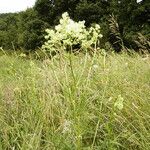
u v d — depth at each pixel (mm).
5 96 4172
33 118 3666
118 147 3141
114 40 23891
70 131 3211
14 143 3387
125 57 5637
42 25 32906
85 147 3062
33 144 3180
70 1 31562
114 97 3752
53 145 3125
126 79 4402
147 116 3461
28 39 32781
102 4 30609
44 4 33281
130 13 24891
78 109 2873
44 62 4863
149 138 3189
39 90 4207
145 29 23703
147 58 5207
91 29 2818
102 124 3277
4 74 5730
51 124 3605
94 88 4074
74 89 2912
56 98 3805
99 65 4797
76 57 4961
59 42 2750
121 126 3467
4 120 3768
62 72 4156
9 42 38719
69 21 2682
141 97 3766
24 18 37656
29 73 5078
